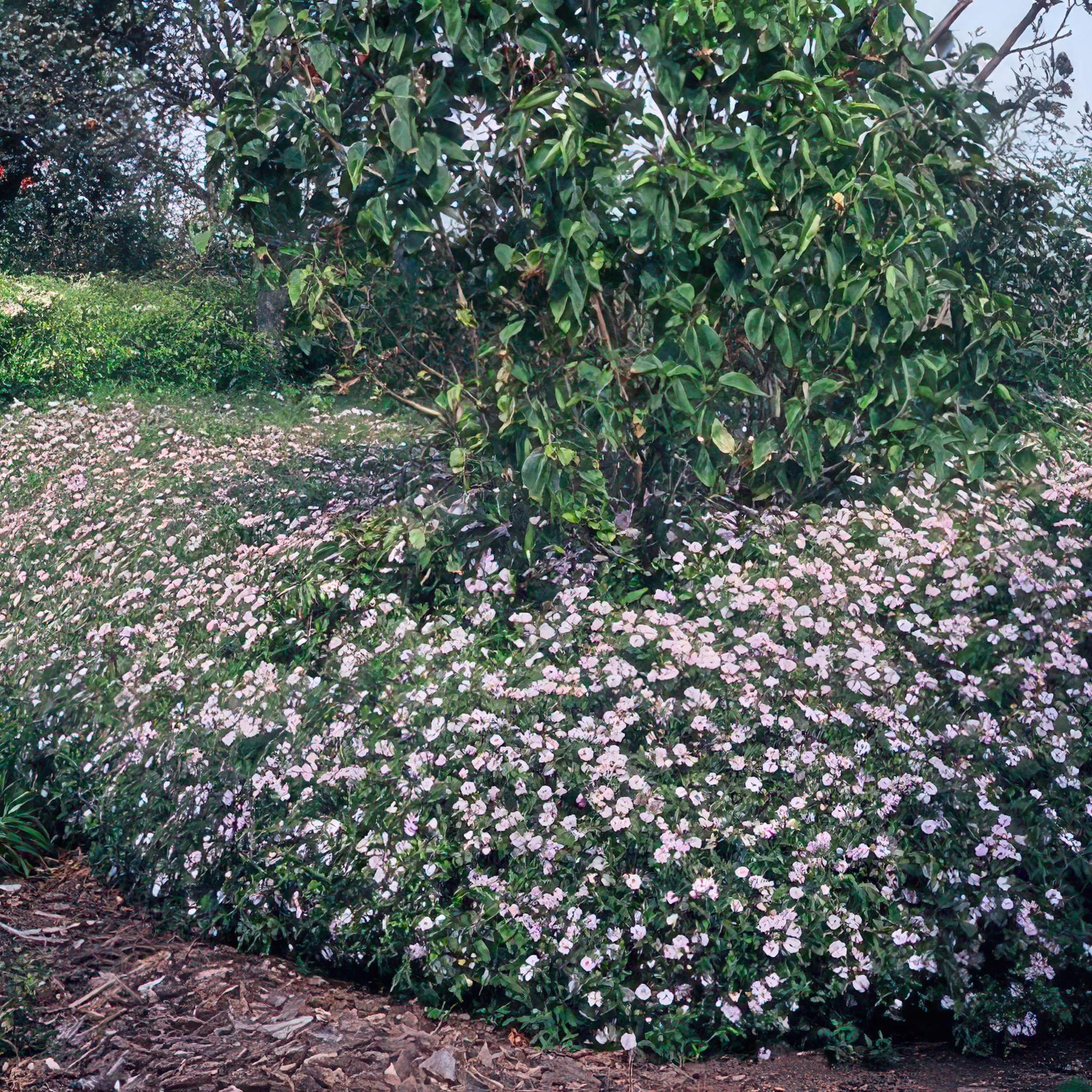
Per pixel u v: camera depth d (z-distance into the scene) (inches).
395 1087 100.9
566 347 158.7
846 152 149.8
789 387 166.7
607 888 117.4
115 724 152.1
